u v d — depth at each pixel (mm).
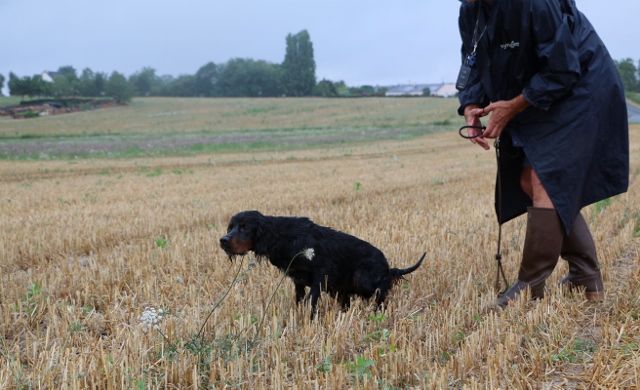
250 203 11359
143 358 3703
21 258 7246
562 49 4020
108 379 3301
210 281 5629
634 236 7223
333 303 5012
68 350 3670
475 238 7168
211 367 3498
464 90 4797
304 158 27031
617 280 5305
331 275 4680
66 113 83812
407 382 3443
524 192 4832
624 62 135000
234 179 17078
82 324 4520
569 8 4285
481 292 5035
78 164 24844
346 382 3395
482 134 4672
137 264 6387
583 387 3213
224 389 3262
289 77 139625
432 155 27797
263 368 3607
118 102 94375
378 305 4852
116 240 8266
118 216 10117
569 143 4238
